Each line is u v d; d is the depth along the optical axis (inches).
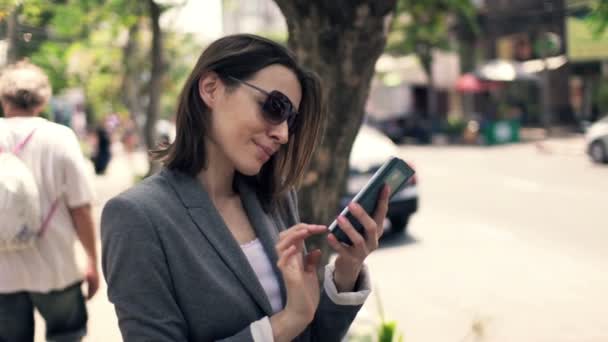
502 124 1034.7
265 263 61.7
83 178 115.0
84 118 1073.5
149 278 53.6
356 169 317.1
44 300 112.6
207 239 57.3
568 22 1025.5
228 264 57.2
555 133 1099.9
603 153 653.3
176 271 54.9
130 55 502.6
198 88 59.9
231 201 63.9
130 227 54.3
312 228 55.3
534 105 1211.2
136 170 772.6
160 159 61.8
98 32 426.0
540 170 632.4
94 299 212.1
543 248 303.6
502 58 1247.5
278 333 54.5
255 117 57.6
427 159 819.4
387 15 112.2
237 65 58.2
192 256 55.7
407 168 60.9
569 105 1168.2
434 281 252.5
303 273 58.6
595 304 218.2
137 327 53.0
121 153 1208.2
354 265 61.8
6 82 112.4
